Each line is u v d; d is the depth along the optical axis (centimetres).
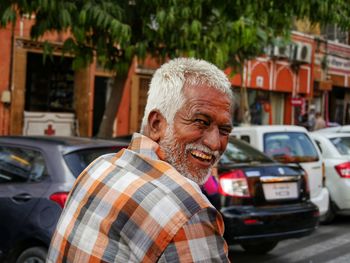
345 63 2727
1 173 569
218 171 630
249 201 625
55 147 540
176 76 186
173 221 162
